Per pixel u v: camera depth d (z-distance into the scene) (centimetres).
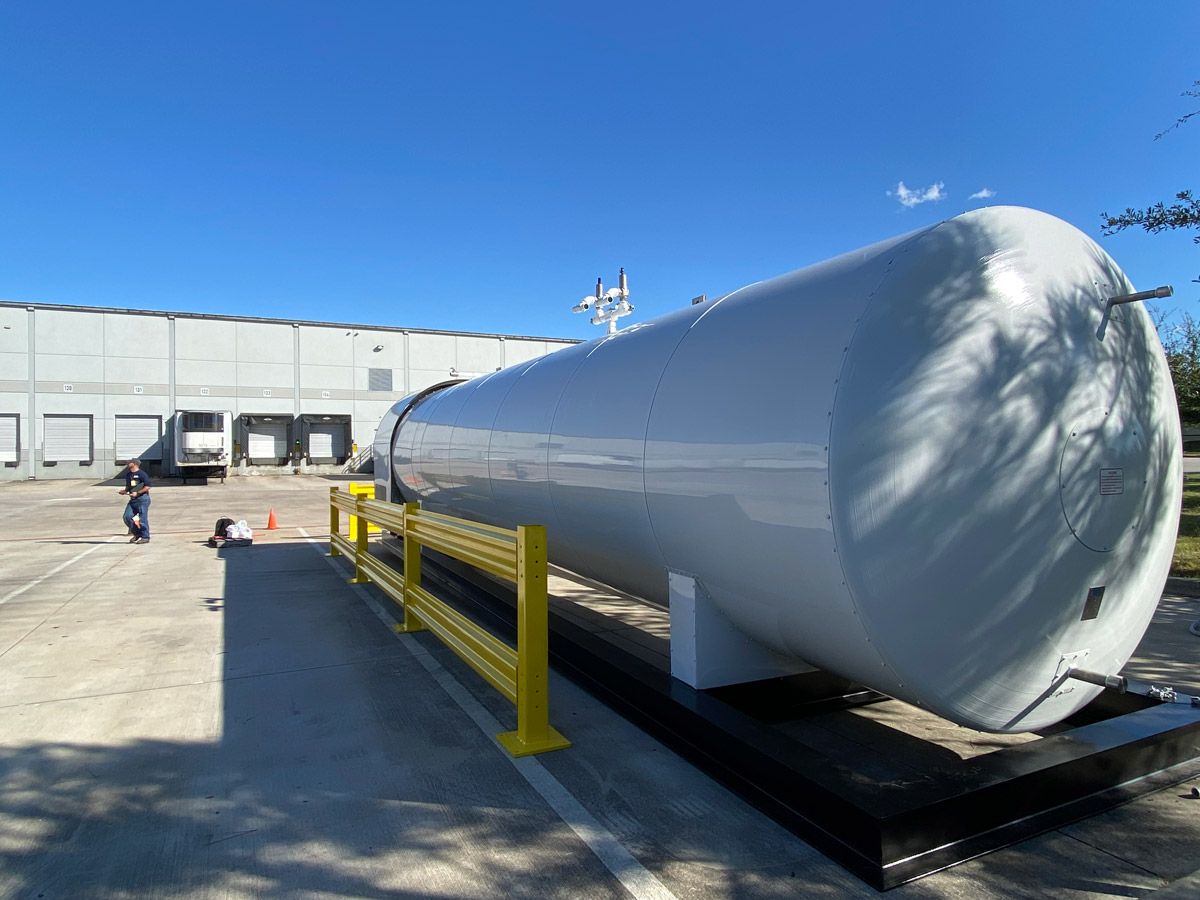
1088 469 297
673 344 395
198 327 3644
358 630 618
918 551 268
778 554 296
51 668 512
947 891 245
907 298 275
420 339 4147
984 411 276
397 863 267
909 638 270
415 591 593
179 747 375
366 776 340
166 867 265
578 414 461
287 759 359
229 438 3375
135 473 1248
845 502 263
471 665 449
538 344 4469
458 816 302
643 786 326
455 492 705
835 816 263
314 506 2017
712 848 275
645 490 379
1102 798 295
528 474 521
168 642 580
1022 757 290
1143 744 308
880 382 268
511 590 610
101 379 3444
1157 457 325
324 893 250
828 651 304
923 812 253
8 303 3294
